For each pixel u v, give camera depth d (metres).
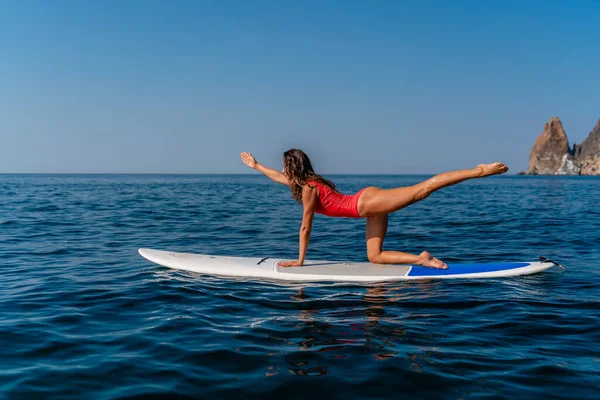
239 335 3.67
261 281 5.51
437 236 10.16
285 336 3.65
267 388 2.78
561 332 3.74
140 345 3.47
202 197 26.70
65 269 6.36
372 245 6.04
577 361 3.17
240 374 2.97
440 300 4.66
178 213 15.91
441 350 3.35
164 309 4.41
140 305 4.55
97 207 17.66
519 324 3.93
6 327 3.88
